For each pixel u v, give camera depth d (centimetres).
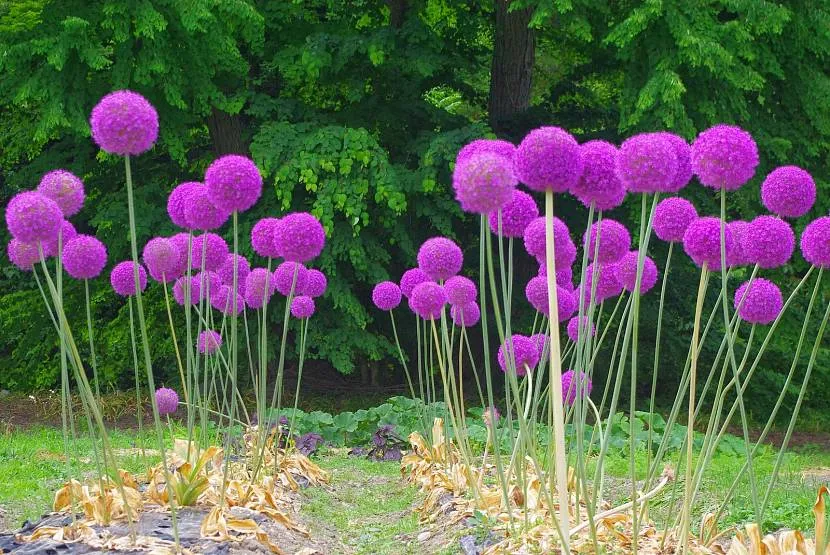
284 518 506
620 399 1277
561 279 476
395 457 867
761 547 348
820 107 1116
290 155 1066
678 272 1229
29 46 945
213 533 430
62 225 408
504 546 399
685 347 1270
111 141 367
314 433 888
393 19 1218
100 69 1028
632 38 1039
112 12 929
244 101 1076
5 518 500
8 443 790
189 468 479
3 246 1244
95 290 1255
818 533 330
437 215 1133
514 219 395
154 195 1141
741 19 1037
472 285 487
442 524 518
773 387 1325
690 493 366
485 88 1638
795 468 776
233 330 495
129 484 470
